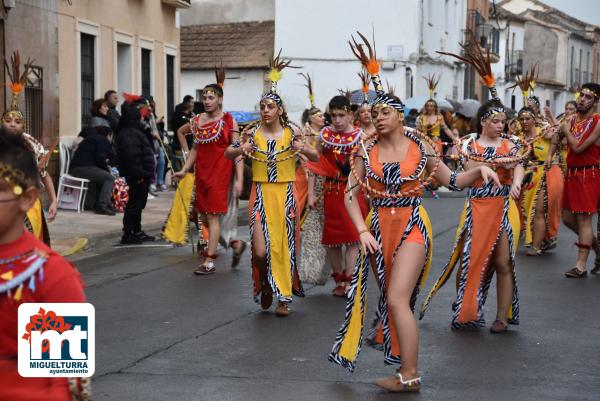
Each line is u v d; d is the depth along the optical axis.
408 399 5.74
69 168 16.97
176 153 21.70
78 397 3.43
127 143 12.97
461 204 20.39
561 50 66.44
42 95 16.95
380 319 6.34
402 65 34.34
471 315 7.67
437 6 38.03
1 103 15.58
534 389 5.97
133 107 13.15
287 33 35.06
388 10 34.50
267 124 8.48
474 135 7.88
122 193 16.70
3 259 3.31
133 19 21.50
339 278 9.27
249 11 37.75
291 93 35.03
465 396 5.80
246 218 16.77
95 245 13.15
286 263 8.28
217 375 6.29
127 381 6.12
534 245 12.30
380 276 6.07
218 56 35.28
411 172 5.98
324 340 7.33
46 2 17.06
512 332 7.65
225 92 34.94
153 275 10.47
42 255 3.34
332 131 9.02
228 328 7.74
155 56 23.06
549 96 63.94
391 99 6.00
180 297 9.12
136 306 8.66
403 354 5.88
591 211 10.43
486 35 45.56
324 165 9.09
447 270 7.72
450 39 40.66
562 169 12.64
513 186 7.49
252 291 9.48
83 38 19.11
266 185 8.39
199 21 38.22
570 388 6.00
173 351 6.94
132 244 13.19
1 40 15.52
